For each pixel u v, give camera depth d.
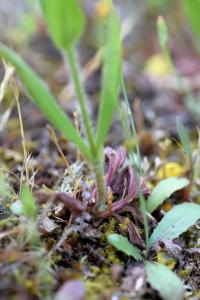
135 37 0.34
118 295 0.13
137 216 0.15
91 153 0.13
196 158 0.18
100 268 0.14
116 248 0.14
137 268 0.14
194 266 0.15
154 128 0.23
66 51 0.13
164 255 0.15
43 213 0.14
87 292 0.13
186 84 0.28
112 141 0.22
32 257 0.13
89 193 0.15
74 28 0.12
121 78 0.15
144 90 0.28
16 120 0.23
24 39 0.31
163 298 0.13
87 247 0.14
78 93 0.13
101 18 0.29
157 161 0.18
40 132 0.22
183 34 0.33
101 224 0.15
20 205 0.13
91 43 0.32
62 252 0.14
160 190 0.16
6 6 0.33
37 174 0.18
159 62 0.30
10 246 0.13
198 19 0.19
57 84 0.27
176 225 0.15
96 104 0.25
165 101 0.26
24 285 0.12
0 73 0.25
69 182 0.16
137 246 0.14
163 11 0.35
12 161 0.19
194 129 0.24
